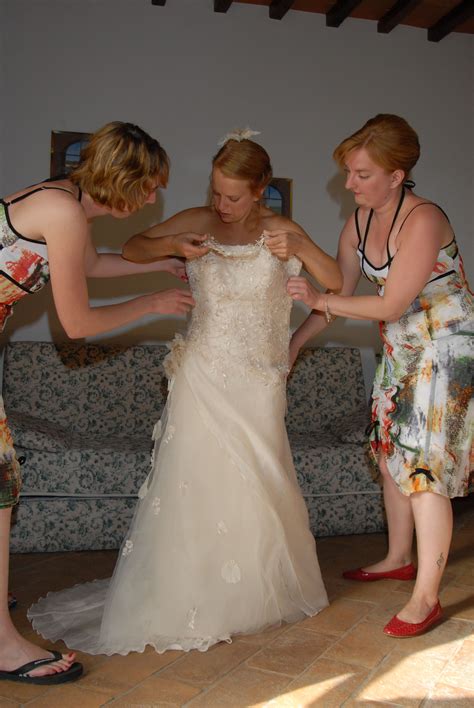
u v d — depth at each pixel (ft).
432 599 8.16
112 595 7.97
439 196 16.55
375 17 15.85
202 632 7.79
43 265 6.71
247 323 8.55
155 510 8.24
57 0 14.26
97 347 13.87
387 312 8.02
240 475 8.20
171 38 14.85
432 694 6.66
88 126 14.44
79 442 12.02
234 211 8.45
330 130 15.78
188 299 8.14
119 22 14.57
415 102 16.34
